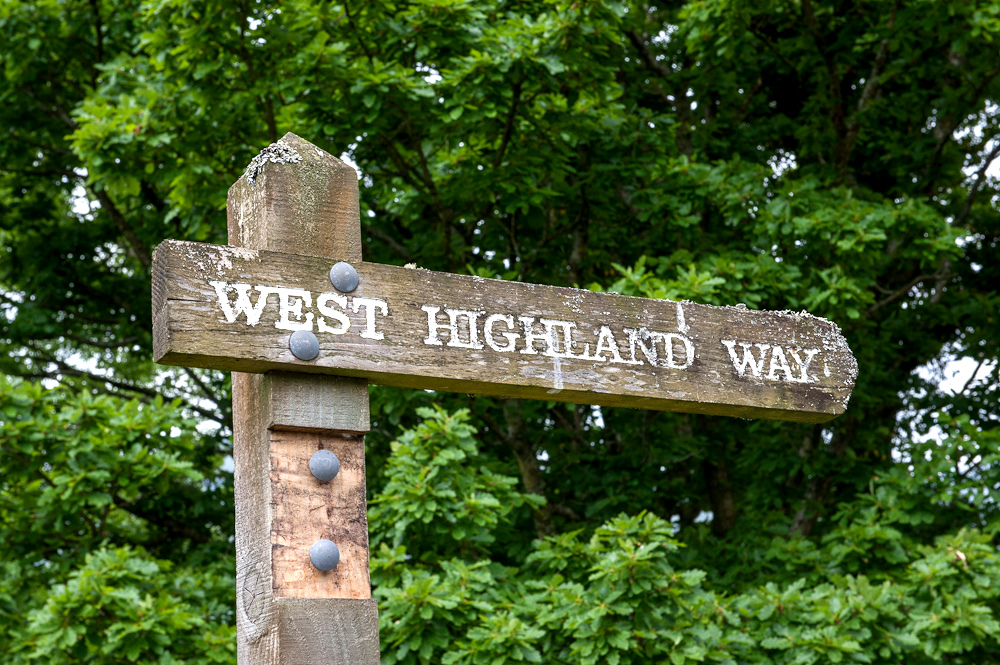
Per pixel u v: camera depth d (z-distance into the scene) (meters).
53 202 12.21
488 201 9.01
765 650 7.21
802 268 9.12
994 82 10.46
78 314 12.06
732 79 10.80
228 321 2.55
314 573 2.56
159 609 7.61
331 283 2.69
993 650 7.88
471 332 2.82
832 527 9.58
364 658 2.54
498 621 6.67
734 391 3.13
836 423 10.05
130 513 10.87
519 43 7.98
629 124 9.48
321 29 8.21
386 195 9.55
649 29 11.12
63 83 11.26
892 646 7.14
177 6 7.93
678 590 6.93
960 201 11.61
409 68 8.19
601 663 6.92
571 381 2.91
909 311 10.82
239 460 2.74
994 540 9.24
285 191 2.79
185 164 8.48
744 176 9.34
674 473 10.78
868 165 11.25
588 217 9.75
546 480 9.91
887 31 9.41
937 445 8.74
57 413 8.84
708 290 7.95
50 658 7.62
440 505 7.27
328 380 2.67
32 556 8.90
